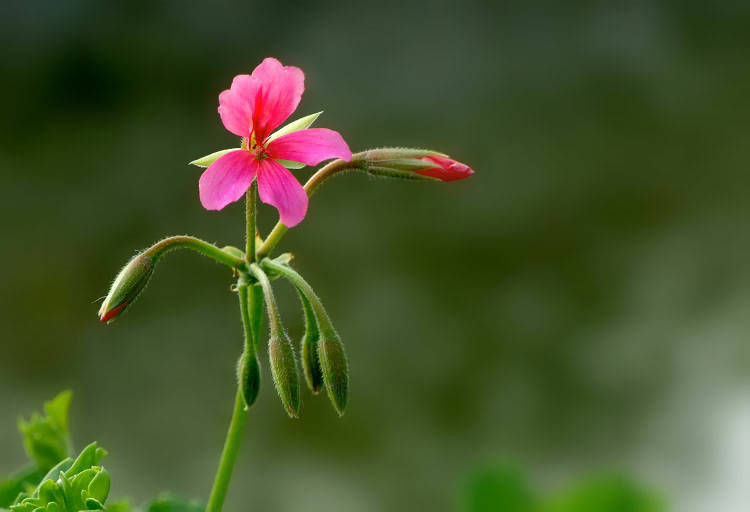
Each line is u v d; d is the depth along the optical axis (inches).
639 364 78.3
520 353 78.7
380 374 76.6
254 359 27.8
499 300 81.1
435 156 28.6
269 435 72.2
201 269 79.4
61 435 29.3
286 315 75.7
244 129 28.0
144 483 69.8
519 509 28.1
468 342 78.9
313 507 69.6
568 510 28.0
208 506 28.1
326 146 27.9
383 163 28.6
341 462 72.1
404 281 80.9
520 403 76.6
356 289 79.7
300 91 28.1
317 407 73.4
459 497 28.3
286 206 27.7
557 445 75.2
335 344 28.1
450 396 76.3
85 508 26.8
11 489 29.0
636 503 27.9
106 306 27.6
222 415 73.7
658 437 75.4
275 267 28.1
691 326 80.7
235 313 78.0
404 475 72.1
